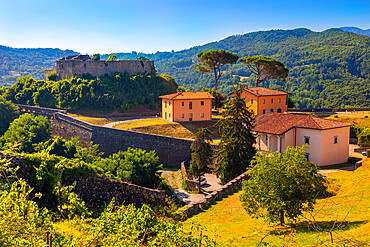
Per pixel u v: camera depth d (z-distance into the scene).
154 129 66.44
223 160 40.31
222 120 42.44
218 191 30.62
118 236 11.39
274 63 80.44
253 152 40.50
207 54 86.88
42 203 21.16
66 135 74.12
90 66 103.31
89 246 11.34
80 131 68.81
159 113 88.75
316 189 19.23
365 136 47.69
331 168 38.44
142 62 112.44
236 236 18.81
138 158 33.56
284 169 18.81
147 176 32.94
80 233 14.56
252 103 72.31
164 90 105.25
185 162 51.09
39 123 60.28
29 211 13.00
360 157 42.97
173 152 53.94
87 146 66.19
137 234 12.79
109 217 13.51
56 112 80.50
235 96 42.06
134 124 70.56
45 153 22.69
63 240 12.08
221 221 23.52
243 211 25.88
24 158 21.44
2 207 12.41
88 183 24.36
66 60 105.50
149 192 26.00
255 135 46.06
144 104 96.31
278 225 20.41
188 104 71.75
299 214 18.47
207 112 73.19
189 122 70.38
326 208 22.59
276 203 18.64
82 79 97.44
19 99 97.75
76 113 85.81
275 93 73.62
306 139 41.91
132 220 13.41
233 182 33.09
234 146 39.75
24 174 21.17
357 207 21.48
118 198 25.17
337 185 28.91
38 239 10.94
